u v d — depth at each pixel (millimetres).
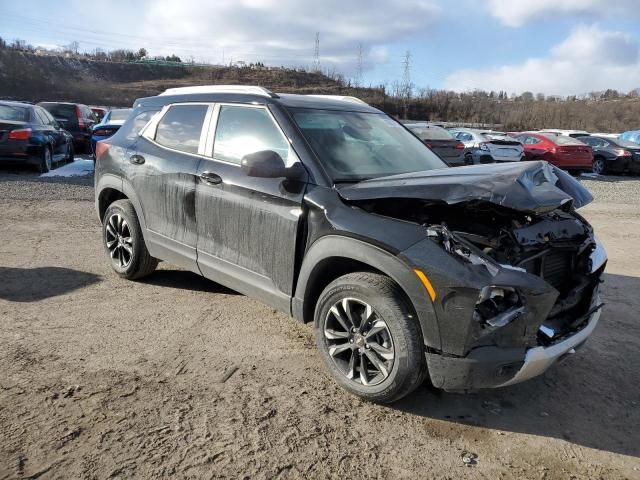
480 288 2803
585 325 3387
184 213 4484
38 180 11680
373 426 3107
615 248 7871
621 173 20750
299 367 3746
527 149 19453
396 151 4281
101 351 3834
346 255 3250
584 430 3172
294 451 2838
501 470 2787
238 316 4594
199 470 2650
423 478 2699
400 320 3057
